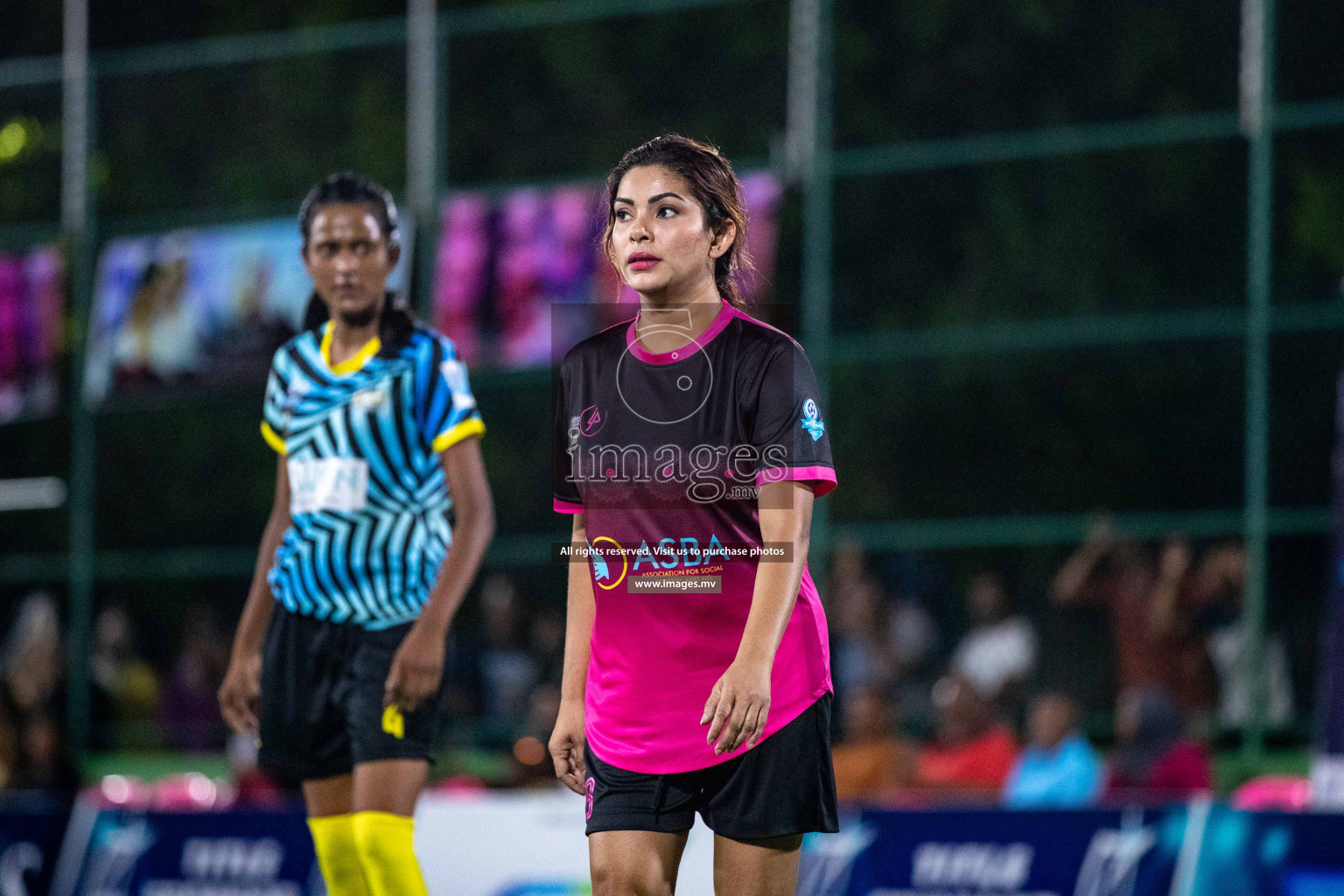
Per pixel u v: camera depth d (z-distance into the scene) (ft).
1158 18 137.49
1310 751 94.48
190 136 128.57
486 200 103.09
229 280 107.96
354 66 131.54
